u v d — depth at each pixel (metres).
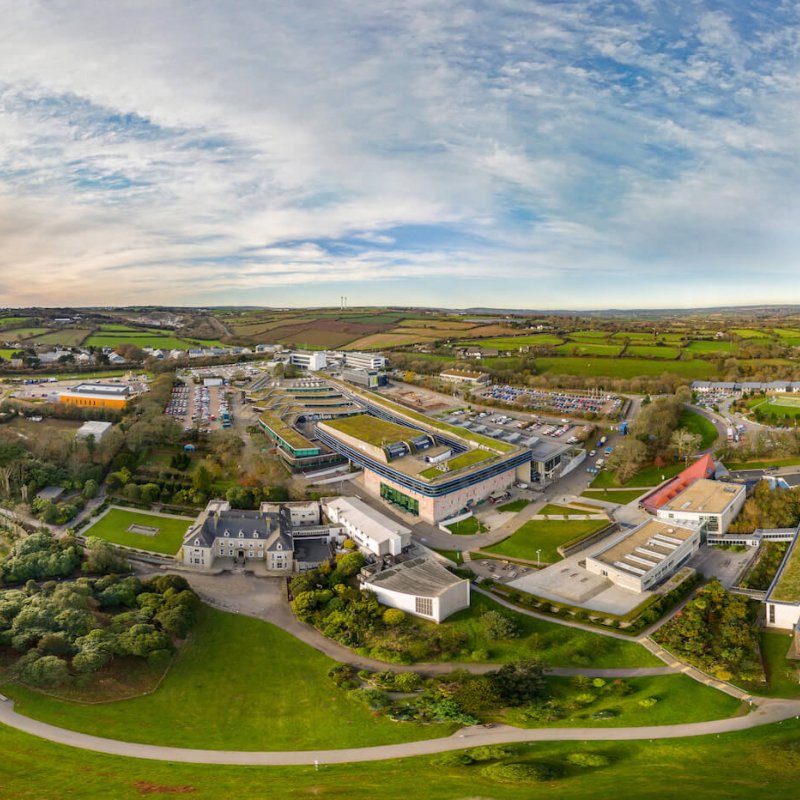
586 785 96.31
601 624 152.00
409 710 123.44
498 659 141.12
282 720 122.06
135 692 127.69
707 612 153.00
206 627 154.38
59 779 99.88
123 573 175.75
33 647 130.62
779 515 196.75
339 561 180.50
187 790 97.88
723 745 109.31
